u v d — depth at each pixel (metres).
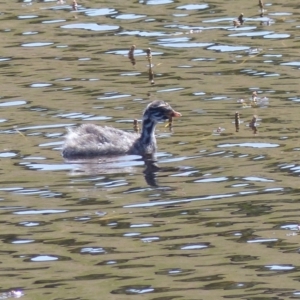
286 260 14.20
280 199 16.53
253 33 27.38
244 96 22.31
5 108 21.86
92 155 19.25
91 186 17.48
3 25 29.03
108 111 21.66
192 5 30.47
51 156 19.12
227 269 13.95
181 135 20.27
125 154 19.45
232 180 17.53
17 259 14.49
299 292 13.20
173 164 18.62
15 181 17.73
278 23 28.25
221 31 27.67
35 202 16.70
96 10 30.22
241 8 30.05
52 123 20.88
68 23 28.97
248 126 20.45
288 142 19.41
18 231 15.52
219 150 19.20
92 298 13.16
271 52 25.61
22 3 31.38
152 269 14.02
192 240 14.98
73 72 24.52
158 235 15.20
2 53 26.42
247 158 18.66
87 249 14.77
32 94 22.86
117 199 16.81
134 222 15.76
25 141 19.89
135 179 17.86
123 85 23.44
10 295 13.32
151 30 27.94
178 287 13.44
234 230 15.32
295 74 23.72
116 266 14.15
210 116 21.19
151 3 30.84
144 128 19.86
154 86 23.23
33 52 26.42
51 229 15.55
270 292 13.23
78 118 21.19
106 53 26.11
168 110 20.27
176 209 16.27
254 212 16.02
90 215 16.08
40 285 13.61
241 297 13.10
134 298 13.13
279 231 15.23
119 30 28.11
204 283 13.54
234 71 24.17
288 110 21.30
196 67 24.62
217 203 16.45
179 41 26.88
